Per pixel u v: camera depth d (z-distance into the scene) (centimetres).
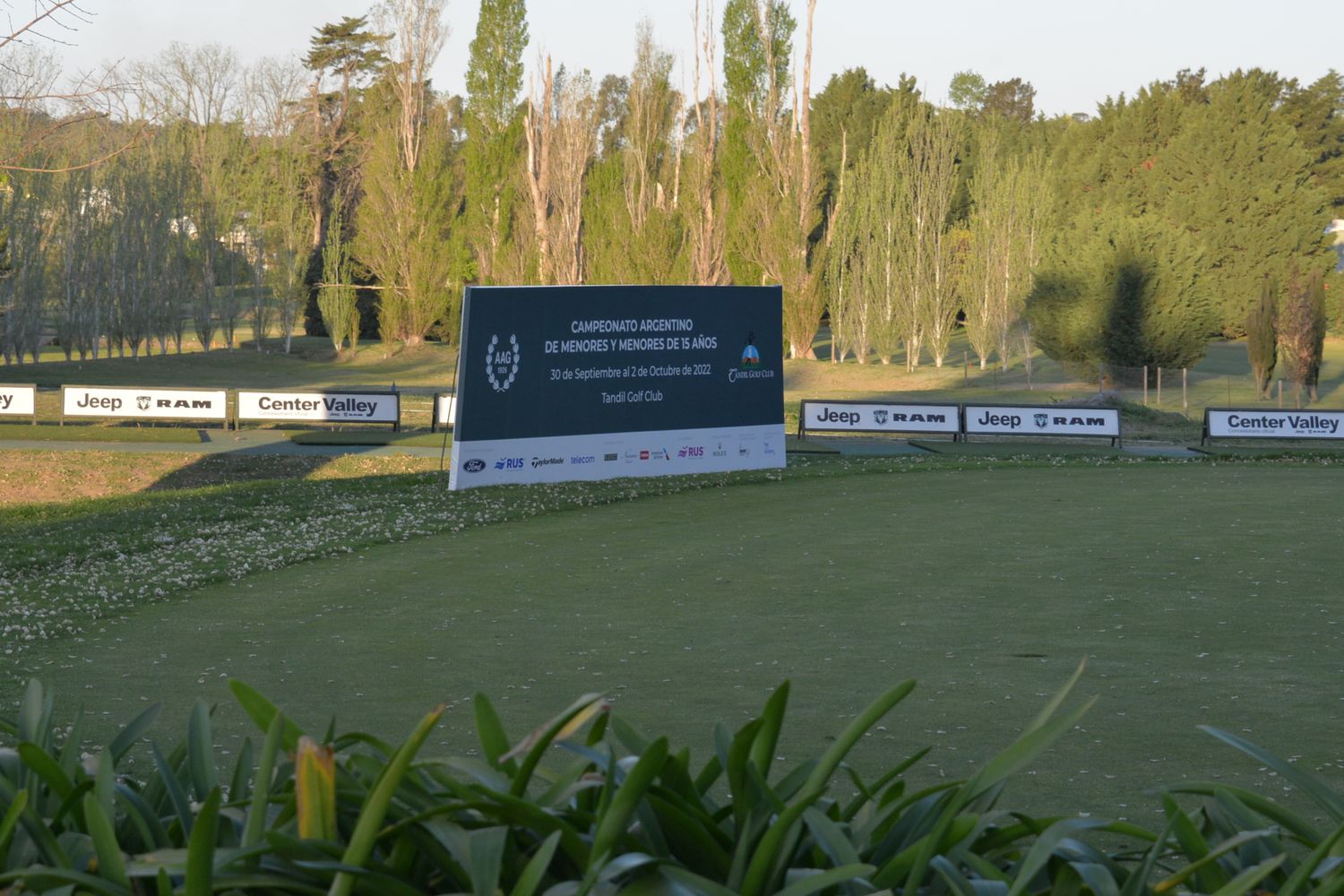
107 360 6488
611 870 186
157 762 238
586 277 7381
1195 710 754
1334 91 10306
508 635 1029
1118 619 1061
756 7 6372
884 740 689
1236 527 1659
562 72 7244
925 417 3244
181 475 2634
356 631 1052
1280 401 4669
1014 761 207
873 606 1145
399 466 2758
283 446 2938
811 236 8956
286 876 198
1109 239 5766
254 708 222
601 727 240
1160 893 212
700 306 2481
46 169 1157
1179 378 5638
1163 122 8756
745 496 2138
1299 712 744
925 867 201
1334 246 9875
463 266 7581
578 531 1727
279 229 7412
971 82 12388
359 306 8212
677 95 7662
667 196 7600
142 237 6550
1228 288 8181
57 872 191
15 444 2831
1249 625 1024
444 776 222
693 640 1002
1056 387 5562
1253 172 8138
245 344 7750
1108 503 1967
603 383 2384
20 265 5712
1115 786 596
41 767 211
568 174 7119
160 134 6744
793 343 6738
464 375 2222
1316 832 234
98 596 1216
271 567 1415
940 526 1714
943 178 6538
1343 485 2233
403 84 7369
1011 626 1038
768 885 206
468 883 205
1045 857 202
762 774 223
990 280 6619
